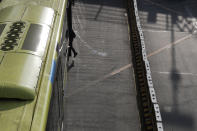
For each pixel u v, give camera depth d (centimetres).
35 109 387
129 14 1628
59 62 595
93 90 1026
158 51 1314
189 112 984
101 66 1158
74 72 1097
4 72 406
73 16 1510
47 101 414
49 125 466
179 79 1140
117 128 888
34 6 619
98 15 1568
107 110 949
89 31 1398
